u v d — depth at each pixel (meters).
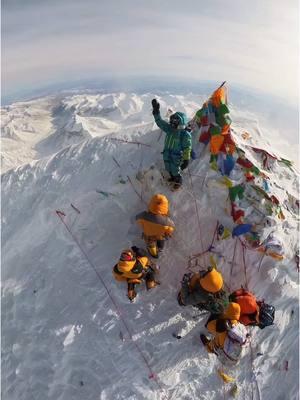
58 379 5.63
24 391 5.72
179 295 5.82
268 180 6.12
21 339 6.07
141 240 6.34
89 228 6.59
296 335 6.00
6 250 7.31
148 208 6.04
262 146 6.92
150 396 5.35
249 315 5.59
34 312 6.21
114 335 5.72
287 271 6.11
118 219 6.54
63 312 6.05
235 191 6.01
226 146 6.16
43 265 6.61
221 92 6.27
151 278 5.90
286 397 5.70
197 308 6.03
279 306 6.11
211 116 6.33
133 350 5.62
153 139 7.02
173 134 6.11
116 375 5.47
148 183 6.54
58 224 6.89
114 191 6.71
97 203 6.72
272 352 5.91
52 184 7.45
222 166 6.15
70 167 7.51
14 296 6.49
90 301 6.00
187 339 5.80
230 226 6.01
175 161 6.09
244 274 6.06
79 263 6.34
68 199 7.08
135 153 7.02
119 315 5.85
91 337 5.76
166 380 5.48
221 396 5.57
